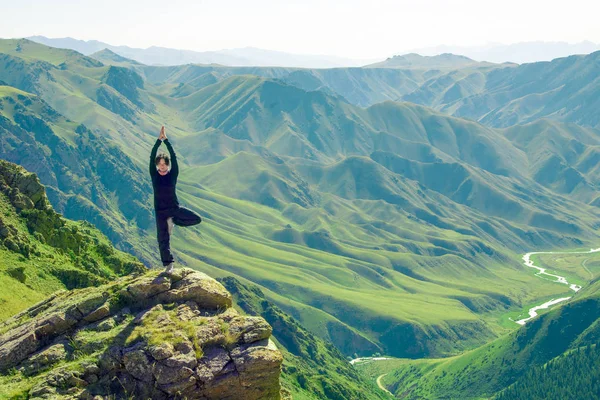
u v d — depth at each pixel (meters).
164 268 28.23
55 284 85.12
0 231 88.00
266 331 25.19
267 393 24.16
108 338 24.27
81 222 135.50
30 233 95.19
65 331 25.22
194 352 23.84
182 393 23.05
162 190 27.42
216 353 24.19
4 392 22.14
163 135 27.56
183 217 27.70
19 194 99.75
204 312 26.23
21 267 82.00
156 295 26.39
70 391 22.38
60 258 94.94
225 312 26.36
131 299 26.25
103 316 25.59
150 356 23.55
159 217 27.50
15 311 70.44
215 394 23.58
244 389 23.81
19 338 24.88
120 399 22.69
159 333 24.27
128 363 23.42
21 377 23.09
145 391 23.08
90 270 97.44
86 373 23.12
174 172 27.59
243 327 25.22
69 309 25.64
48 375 22.80
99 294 26.31
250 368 23.84
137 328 24.64
